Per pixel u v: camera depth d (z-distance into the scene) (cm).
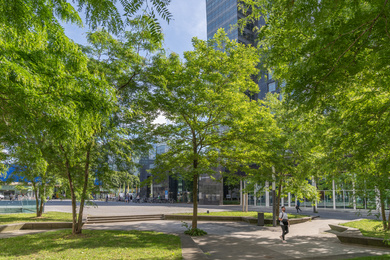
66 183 1862
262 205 4881
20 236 1516
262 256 1148
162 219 2666
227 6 5959
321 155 1858
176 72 1562
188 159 1641
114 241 1346
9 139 648
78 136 573
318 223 2358
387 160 862
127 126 1577
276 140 1669
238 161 1755
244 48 1650
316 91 684
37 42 540
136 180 1822
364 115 862
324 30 604
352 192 1408
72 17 502
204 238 1581
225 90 1580
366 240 1358
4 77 470
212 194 5422
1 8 428
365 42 607
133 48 1354
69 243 1291
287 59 734
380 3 525
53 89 544
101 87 650
